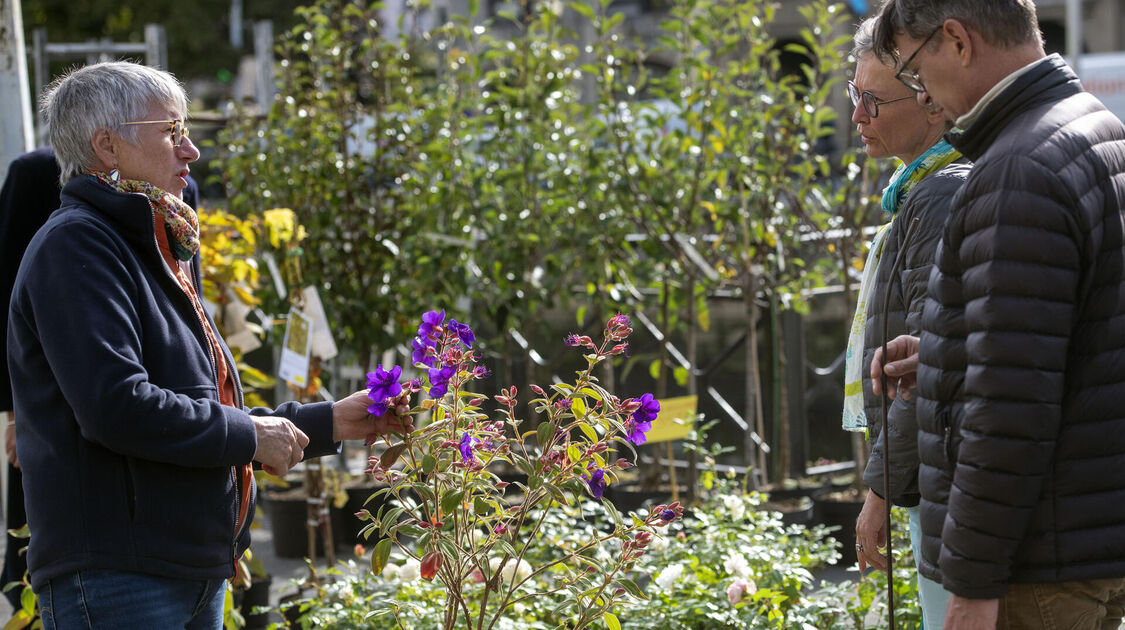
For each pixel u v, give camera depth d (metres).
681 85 4.70
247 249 4.04
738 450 5.42
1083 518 1.72
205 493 2.04
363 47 5.39
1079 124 1.74
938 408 1.83
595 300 4.92
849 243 4.84
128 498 1.98
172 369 2.03
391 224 5.19
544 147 4.88
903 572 3.04
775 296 5.00
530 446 5.36
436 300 5.07
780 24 15.66
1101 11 17.48
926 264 2.03
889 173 5.14
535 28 5.09
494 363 5.80
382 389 2.19
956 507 1.70
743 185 4.70
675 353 5.29
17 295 2.01
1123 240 1.73
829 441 5.49
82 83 2.08
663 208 4.70
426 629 2.82
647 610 2.89
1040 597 1.77
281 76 5.53
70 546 1.96
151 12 20.02
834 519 4.65
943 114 2.14
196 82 21.45
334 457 5.96
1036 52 1.82
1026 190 1.66
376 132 5.26
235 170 5.62
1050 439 1.65
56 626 1.99
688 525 3.40
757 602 2.97
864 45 2.24
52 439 1.98
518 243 5.01
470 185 5.15
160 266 2.08
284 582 4.62
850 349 2.41
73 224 1.99
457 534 2.29
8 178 2.91
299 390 3.96
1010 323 1.64
